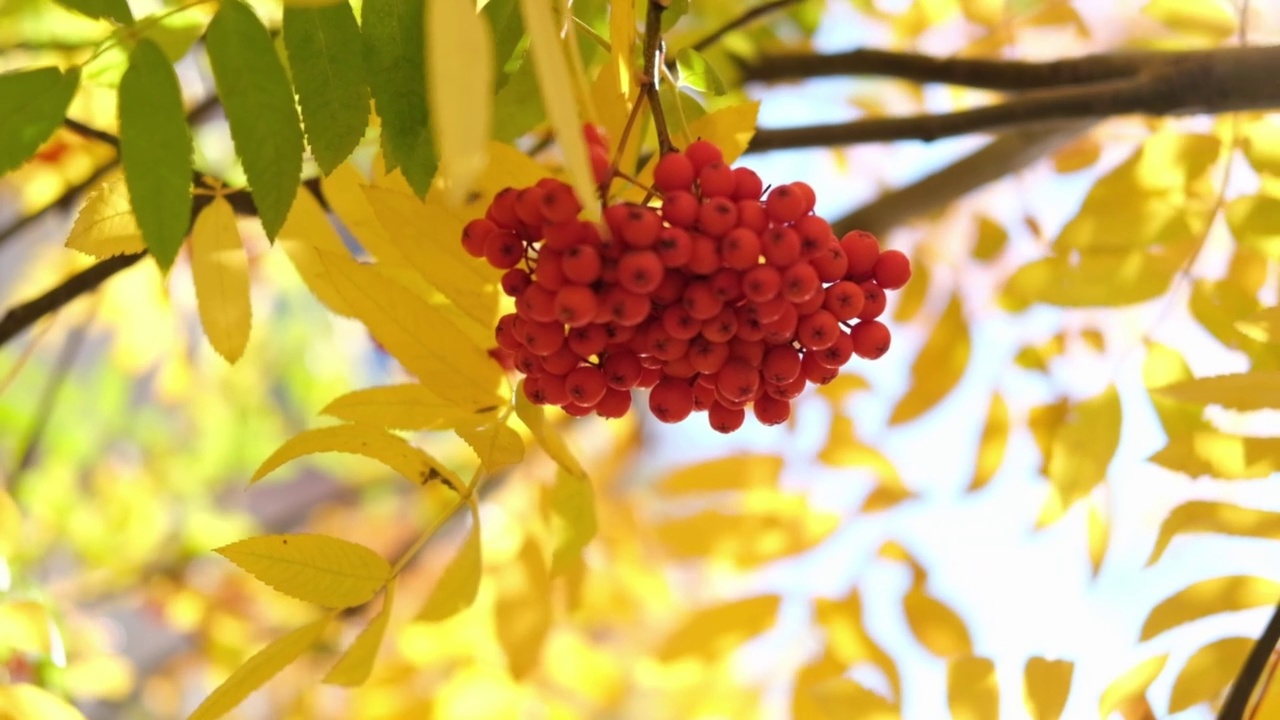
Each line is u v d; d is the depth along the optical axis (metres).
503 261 1.01
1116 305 1.19
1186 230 1.18
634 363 1.03
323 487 2.49
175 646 1.93
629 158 1.04
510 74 1.05
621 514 1.56
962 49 1.37
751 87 1.28
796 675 1.25
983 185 1.28
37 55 1.17
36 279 1.72
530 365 1.03
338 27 1.01
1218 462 1.15
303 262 1.08
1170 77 1.16
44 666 1.26
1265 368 1.18
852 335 1.04
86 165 1.43
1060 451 1.20
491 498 1.44
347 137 1.01
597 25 1.14
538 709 1.37
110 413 2.03
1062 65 1.21
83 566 1.78
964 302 1.28
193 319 1.81
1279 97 1.15
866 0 1.39
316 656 1.50
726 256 1.00
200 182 1.08
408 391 1.04
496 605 1.22
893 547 1.30
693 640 1.28
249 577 1.82
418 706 1.34
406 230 1.03
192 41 1.07
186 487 2.12
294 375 2.16
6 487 1.64
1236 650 1.15
